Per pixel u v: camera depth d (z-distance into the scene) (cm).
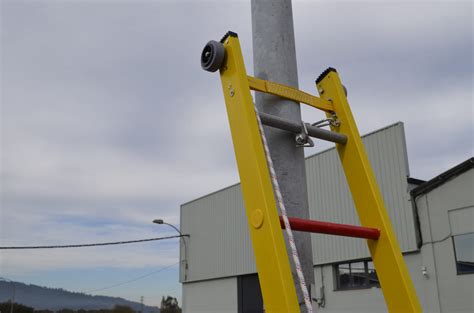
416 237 1323
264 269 178
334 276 1559
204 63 229
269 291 174
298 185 232
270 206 183
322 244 1603
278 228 180
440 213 1285
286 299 165
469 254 1208
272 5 266
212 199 2381
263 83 230
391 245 220
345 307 1494
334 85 265
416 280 1311
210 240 2344
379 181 1452
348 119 253
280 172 233
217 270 2253
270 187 189
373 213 232
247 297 2059
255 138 199
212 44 223
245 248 2105
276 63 254
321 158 1697
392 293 215
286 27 264
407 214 1362
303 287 176
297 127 228
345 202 1587
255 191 190
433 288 1264
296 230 202
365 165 241
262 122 215
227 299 2167
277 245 175
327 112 263
